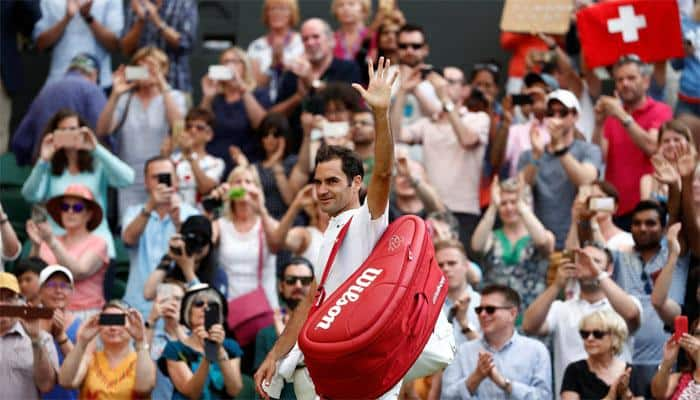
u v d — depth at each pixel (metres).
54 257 24.06
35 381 21.22
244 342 24.14
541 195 26.45
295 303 23.00
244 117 28.50
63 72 30.23
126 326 21.31
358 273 15.78
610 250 23.78
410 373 16.62
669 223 23.55
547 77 27.94
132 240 24.98
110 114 28.00
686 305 23.19
